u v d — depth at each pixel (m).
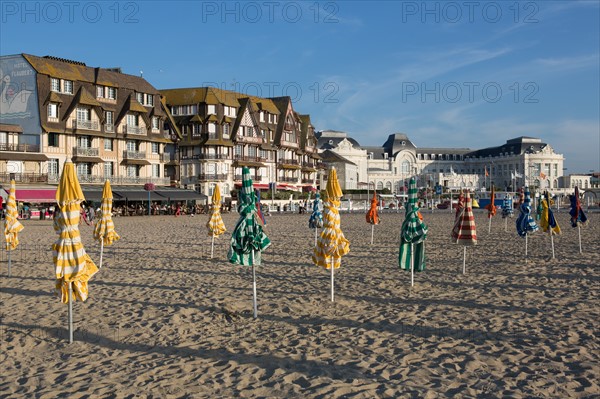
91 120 60.34
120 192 58.91
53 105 57.44
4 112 57.44
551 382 7.55
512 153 167.00
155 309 12.41
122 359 8.87
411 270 15.24
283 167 87.44
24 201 51.19
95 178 59.91
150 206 62.59
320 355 8.94
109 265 19.78
